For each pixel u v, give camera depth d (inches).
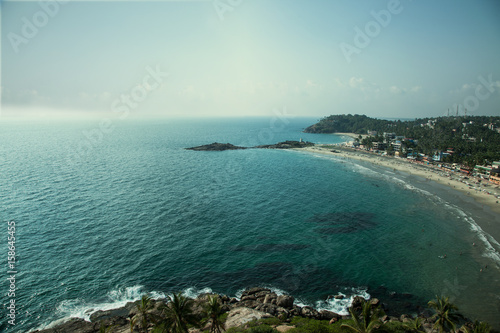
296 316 2102.6
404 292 2445.9
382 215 4148.6
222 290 2455.7
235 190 5364.2
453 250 3090.6
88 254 2898.6
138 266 2738.7
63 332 1908.2
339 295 2406.5
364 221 3919.8
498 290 2412.6
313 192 5339.6
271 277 2642.7
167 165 7514.8
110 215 3878.0
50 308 2165.4
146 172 6560.0
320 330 1852.9
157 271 2674.7
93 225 3548.2
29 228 3388.3
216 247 3139.8
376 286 2529.5
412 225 3774.6
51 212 3887.8
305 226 3735.2
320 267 2802.7
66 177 5743.1
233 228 3627.0
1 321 2010.3
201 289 2453.2
